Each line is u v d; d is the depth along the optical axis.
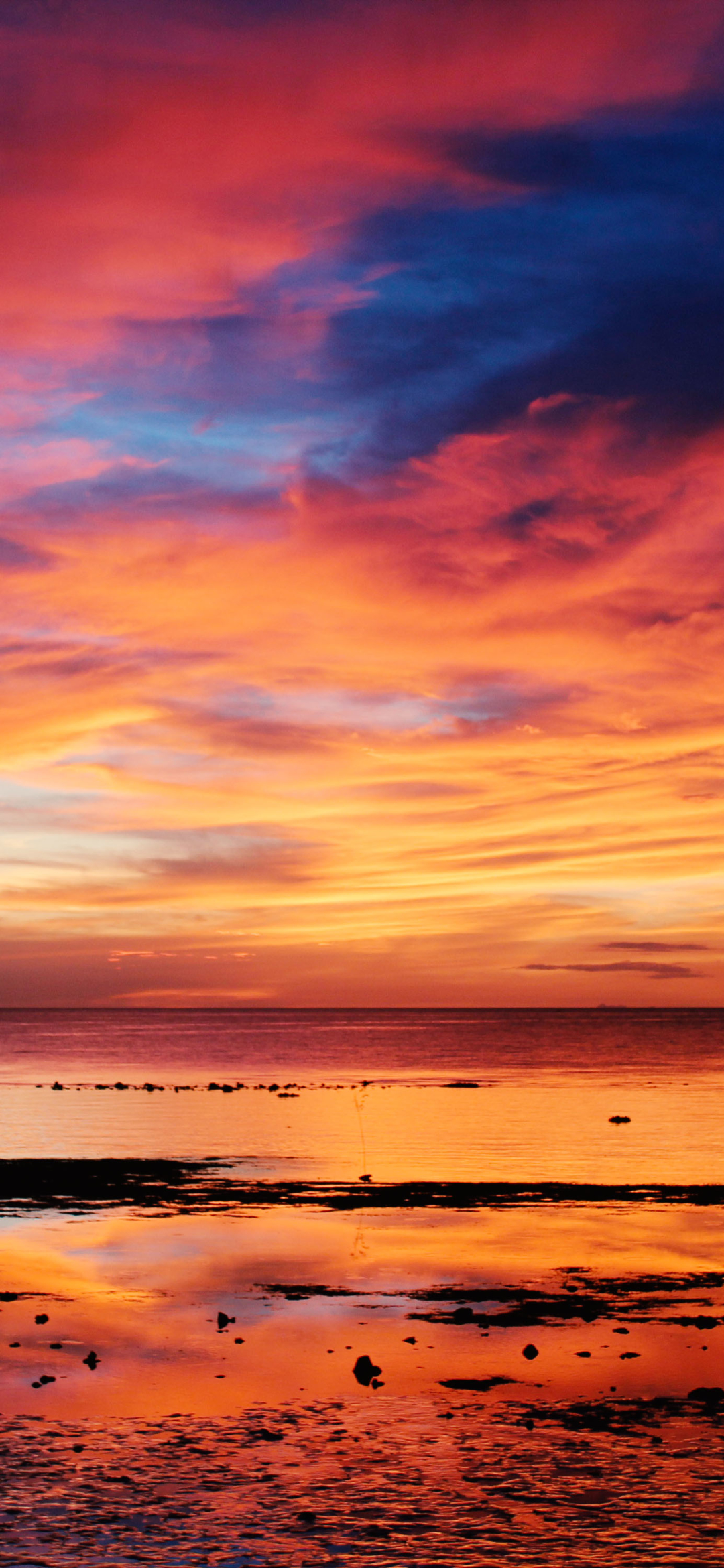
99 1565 10.62
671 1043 154.88
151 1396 15.41
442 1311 19.77
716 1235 26.12
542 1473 12.90
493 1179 34.75
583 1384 16.02
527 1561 10.80
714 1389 15.63
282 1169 37.34
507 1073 91.56
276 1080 85.69
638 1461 13.27
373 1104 62.75
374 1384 15.95
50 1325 18.81
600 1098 66.12
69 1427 14.22
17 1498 12.09
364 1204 30.17
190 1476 12.75
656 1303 20.31
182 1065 106.31
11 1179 34.97
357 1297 20.69
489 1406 15.11
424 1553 10.95
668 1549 11.08
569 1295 20.81
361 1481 12.66
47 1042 166.00
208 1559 10.78
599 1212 29.06
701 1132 47.75
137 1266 23.12
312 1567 10.65
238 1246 24.97
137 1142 45.69
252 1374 16.33
